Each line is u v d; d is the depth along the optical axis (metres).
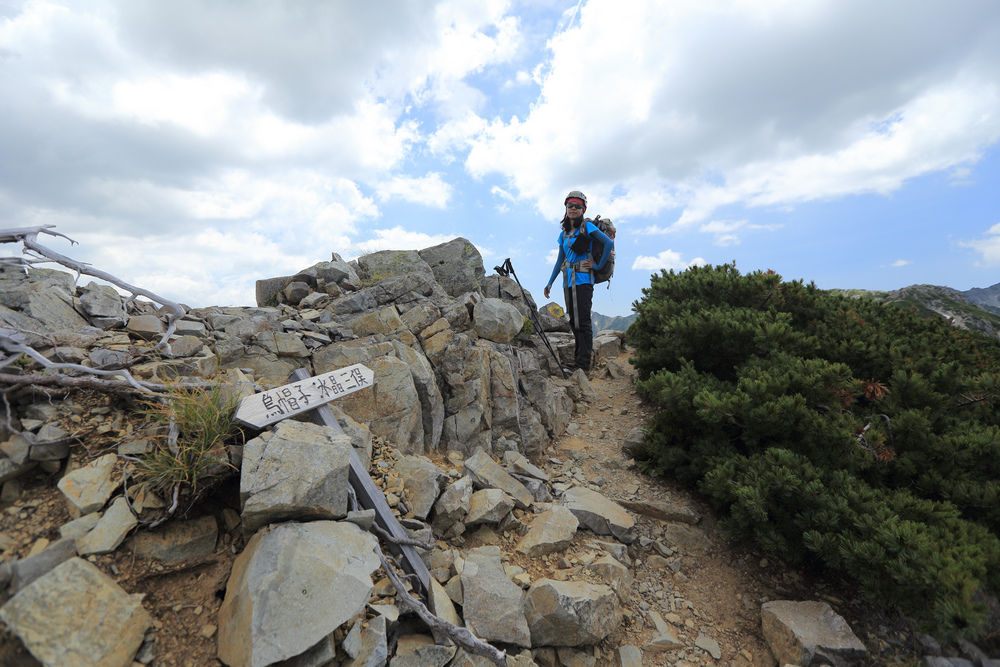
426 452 5.28
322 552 2.67
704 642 3.78
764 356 6.09
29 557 2.22
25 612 2.00
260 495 2.73
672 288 8.25
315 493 2.88
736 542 4.83
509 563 4.02
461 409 5.68
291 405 3.41
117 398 3.15
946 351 6.33
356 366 3.93
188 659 2.30
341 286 6.81
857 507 3.97
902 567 3.27
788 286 7.47
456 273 8.09
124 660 2.14
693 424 5.65
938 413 5.06
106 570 2.42
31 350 2.91
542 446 6.32
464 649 2.95
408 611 3.05
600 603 3.53
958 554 3.36
